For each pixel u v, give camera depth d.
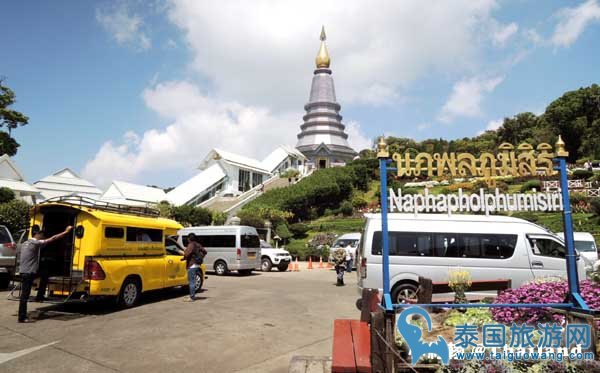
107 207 10.91
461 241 10.98
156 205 39.44
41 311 10.14
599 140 65.75
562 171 6.19
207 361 6.46
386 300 5.36
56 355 6.63
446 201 7.16
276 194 51.31
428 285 7.73
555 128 73.56
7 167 40.12
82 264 9.92
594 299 6.77
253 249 20.56
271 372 6.03
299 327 8.84
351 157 92.19
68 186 49.19
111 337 7.73
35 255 9.14
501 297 7.34
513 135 80.62
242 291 14.01
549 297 6.70
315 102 94.19
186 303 11.43
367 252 10.98
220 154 56.03
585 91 75.88
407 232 11.07
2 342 7.34
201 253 12.19
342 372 4.86
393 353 4.82
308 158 90.00
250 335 8.01
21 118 41.09
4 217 22.88
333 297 13.14
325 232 42.41
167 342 7.42
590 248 19.80
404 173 6.94
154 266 11.63
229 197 53.12
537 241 11.05
